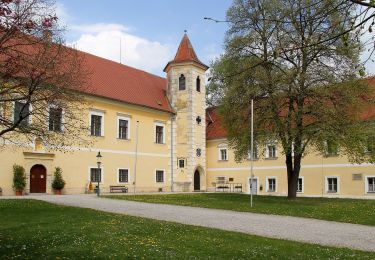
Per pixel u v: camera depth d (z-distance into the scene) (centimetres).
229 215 1933
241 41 2820
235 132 2955
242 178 4484
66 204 2244
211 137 4778
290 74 2611
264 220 1781
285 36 1402
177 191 4309
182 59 4453
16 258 982
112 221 1591
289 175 2991
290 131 2662
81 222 1559
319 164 3825
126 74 4381
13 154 3067
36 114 1644
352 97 2584
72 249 1095
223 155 4691
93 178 3594
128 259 993
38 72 1497
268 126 2766
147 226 1486
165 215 1889
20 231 1369
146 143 4112
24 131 1620
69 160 3419
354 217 1881
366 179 3494
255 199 2859
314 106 2639
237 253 1079
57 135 2214
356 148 2573
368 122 2712
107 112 3747
